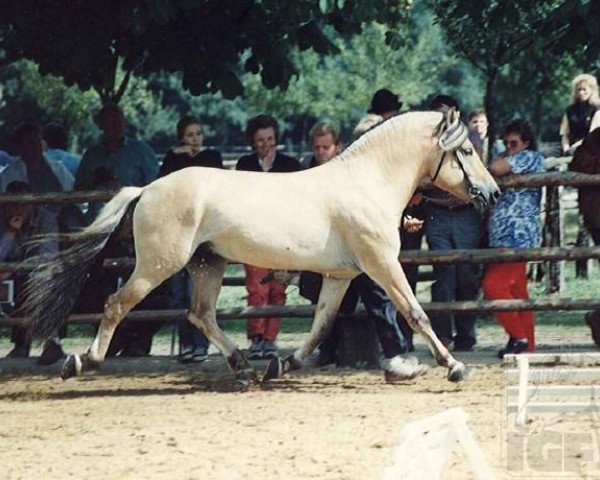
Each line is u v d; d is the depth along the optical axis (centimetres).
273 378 1529
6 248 1745
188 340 1702
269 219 1471
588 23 1653
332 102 4844
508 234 1630
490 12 1819
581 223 2148
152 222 1475
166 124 6203
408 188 1483
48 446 1184
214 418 1311
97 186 1778
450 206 1647
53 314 1505
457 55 2703
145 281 1483
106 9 1841
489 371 1574
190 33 1897
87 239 1500
